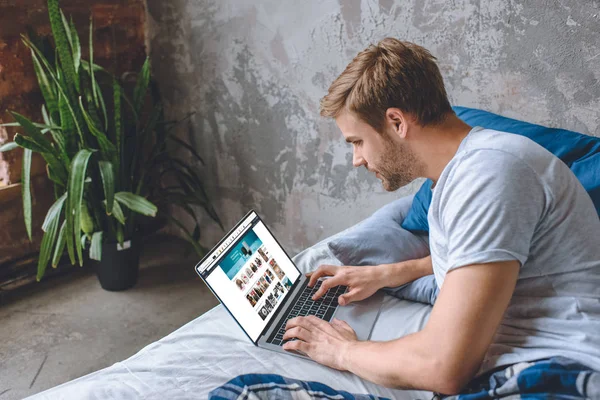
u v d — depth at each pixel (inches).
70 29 92.3
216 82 103.2
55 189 91.9
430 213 40.9
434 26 76.4
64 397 40.2
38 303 95.0
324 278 57.2
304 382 40.4
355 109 40.9
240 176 106.4
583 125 69.6
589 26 65.6
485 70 74.3
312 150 95.0
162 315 91.4
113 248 95.0
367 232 61.0
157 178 105.3
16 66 93.2
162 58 110.0
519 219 34.3
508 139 37.3
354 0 82.0
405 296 54.0
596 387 32.6
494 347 38.4
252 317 47.8
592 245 37.1
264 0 91.3
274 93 96.0
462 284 34.2
